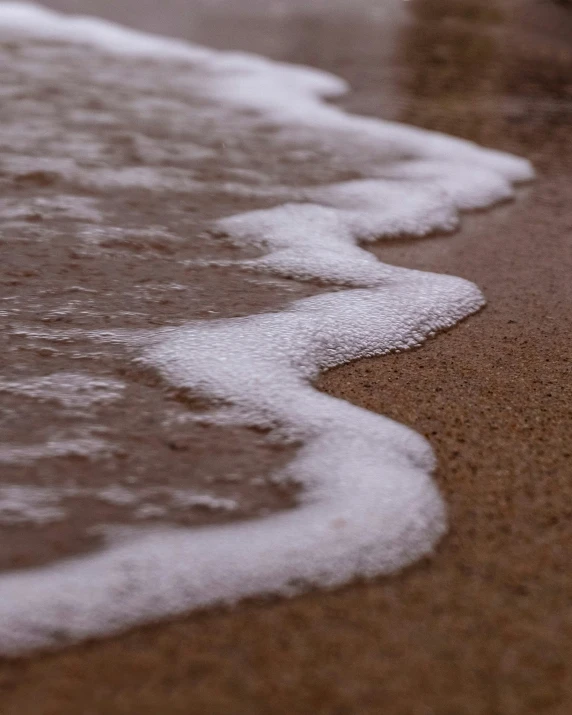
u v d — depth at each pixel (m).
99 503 1.53
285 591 1.48
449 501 1.56
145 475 1.56
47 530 1.51
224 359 1.68
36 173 2.04
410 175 2.14
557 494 1.57
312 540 1.51
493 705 1.43
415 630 1.47
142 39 3.54
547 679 1.44
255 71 3.11
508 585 1.50
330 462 1.58
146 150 2.16
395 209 2.01
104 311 1.74
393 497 1.55
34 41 3.34
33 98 2.53
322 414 1.63
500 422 1.64
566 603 1.49
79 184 2.02
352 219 1.98
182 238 1.90
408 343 1.74
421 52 3.59
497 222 2.03
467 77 3.21
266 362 1.68
